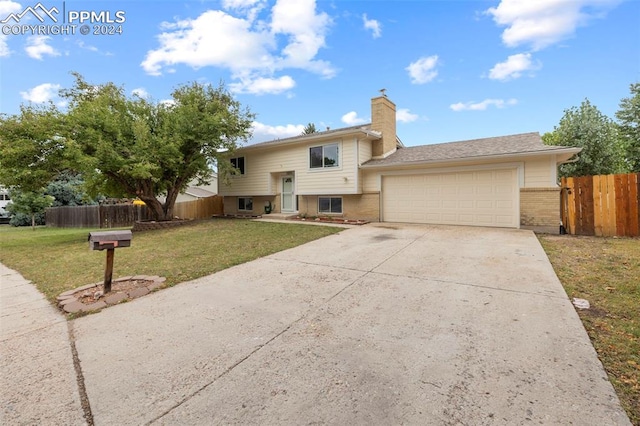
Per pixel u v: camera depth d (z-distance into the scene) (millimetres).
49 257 8414
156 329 3457
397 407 2072
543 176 9867
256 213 17516
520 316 3436
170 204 15039
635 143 16219
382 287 4586
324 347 2922
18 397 2328
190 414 2082
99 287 5098
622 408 1989
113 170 12242
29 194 19219
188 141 13875
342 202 14156
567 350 2711
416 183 12406
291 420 1986
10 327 3697
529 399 2104
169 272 5879
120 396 2309
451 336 3047
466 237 8648
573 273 5000
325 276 5254
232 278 5355
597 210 8711
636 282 4457
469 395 2168
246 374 2531
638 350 2676
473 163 11078
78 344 3180
